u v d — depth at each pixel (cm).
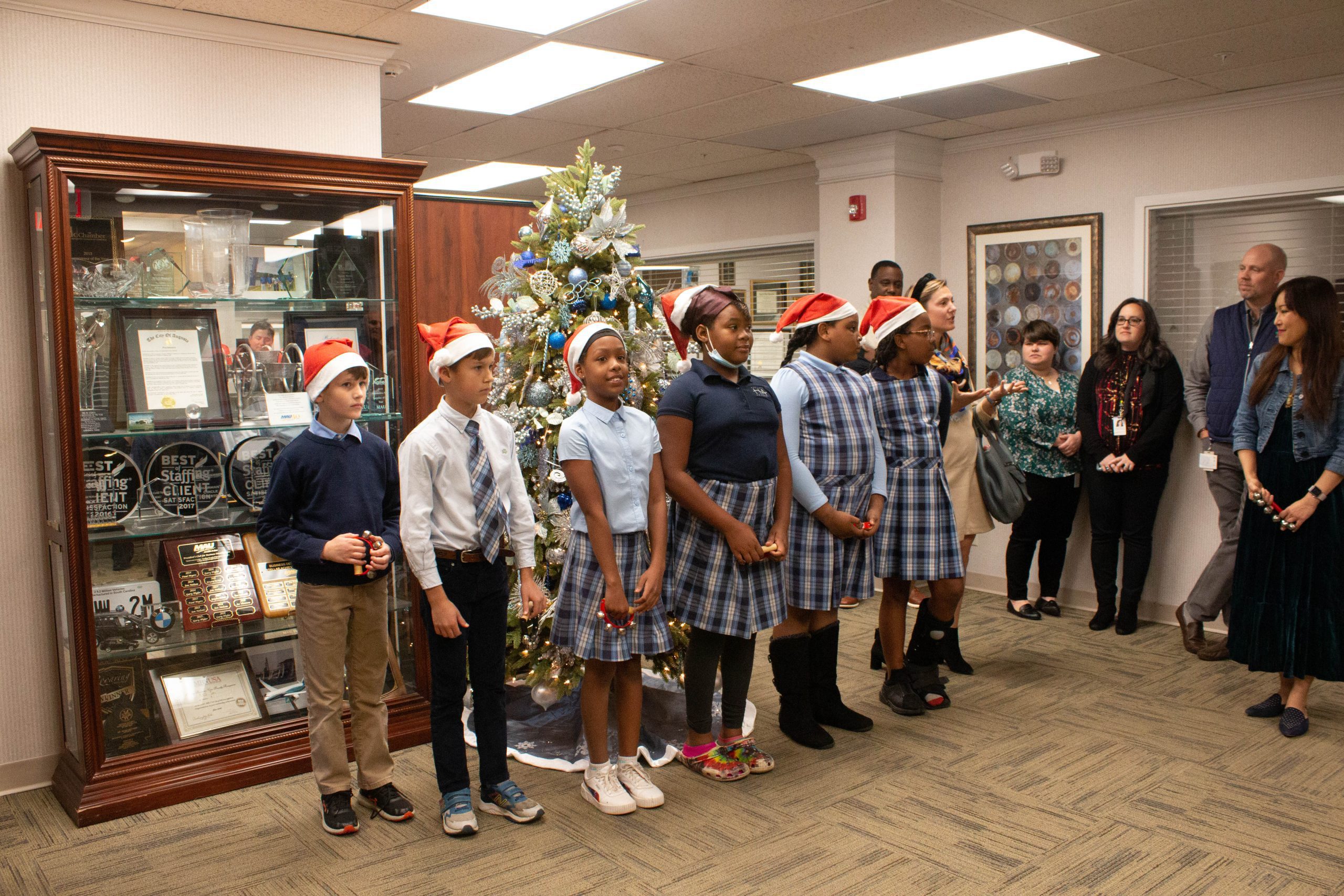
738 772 303
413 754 329
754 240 686
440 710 270
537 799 293
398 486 286
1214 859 250
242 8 320
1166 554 484
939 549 342
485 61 402
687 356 342
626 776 289
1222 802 283
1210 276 473
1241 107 450
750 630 288
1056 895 234
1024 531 494
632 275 343
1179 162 472
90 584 283
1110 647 443
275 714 321
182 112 324
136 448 296
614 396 273
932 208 571
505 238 444
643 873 247
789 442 316
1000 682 395
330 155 312
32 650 309
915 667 367
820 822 274
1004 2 334
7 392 300
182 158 289
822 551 319
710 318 286
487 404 339
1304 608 323
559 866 251
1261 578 334
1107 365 465
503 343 337
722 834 267
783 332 332
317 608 265
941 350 438
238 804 293
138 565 299
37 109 298
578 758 319
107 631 293
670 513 306
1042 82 435
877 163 555
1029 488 489
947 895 234
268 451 320
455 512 262
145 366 294
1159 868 246
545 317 328
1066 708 364
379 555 264
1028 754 320
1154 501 458
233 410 309
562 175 343
